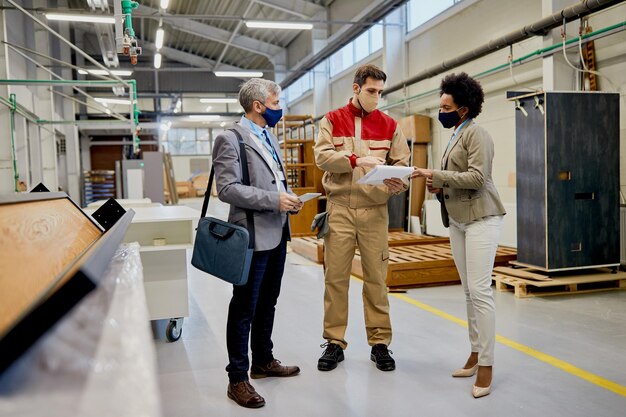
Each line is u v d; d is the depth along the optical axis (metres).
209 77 23.67
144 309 0.75
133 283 0.93
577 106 4.94
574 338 3.52
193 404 2.56
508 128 7.81
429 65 10.29
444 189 2.71
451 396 2.61
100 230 2.11
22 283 0.79
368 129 3.05
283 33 18.06
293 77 17.70
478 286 2.60
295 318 4.20
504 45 7.21
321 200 9.50
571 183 4.95
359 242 3.05
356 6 13.12
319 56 14.85
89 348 0.58
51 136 13.52
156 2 15.51
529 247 5.16
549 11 6.11
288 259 7.57
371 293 3.08
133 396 0.50
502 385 2.73
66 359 0.54
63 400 0.48
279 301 4.81
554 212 4.91
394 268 5.28
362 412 2.44
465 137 2.67
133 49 5.79
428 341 3.53
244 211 2.54
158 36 13.59
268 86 2.65
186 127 26.47
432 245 6.89
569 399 2.54
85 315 0.66
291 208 2.48
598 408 2.44
